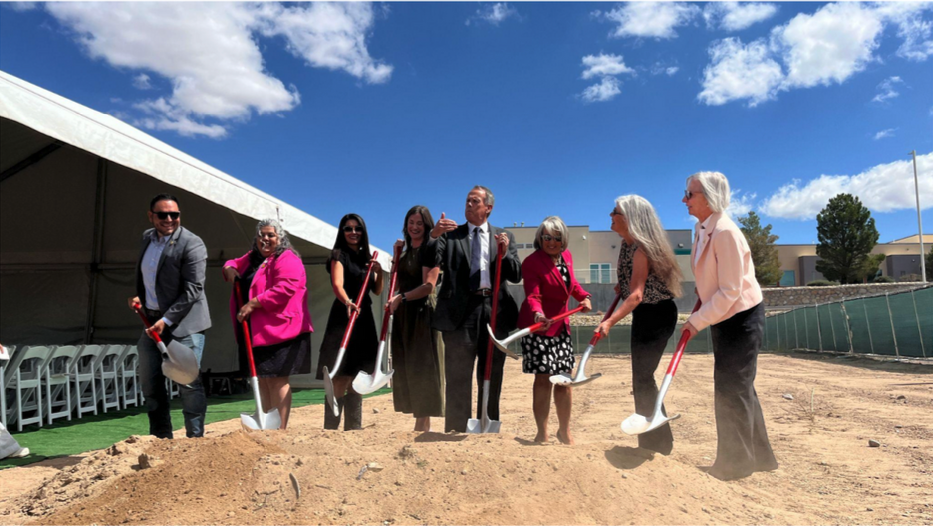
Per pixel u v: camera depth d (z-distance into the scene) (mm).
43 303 11172
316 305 11836
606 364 19859
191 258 4473
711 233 3482
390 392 11336
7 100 4977
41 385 7078
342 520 2496
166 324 4281
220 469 2947
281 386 4203
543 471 2816
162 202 4461
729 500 2912
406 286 4387
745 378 3539
